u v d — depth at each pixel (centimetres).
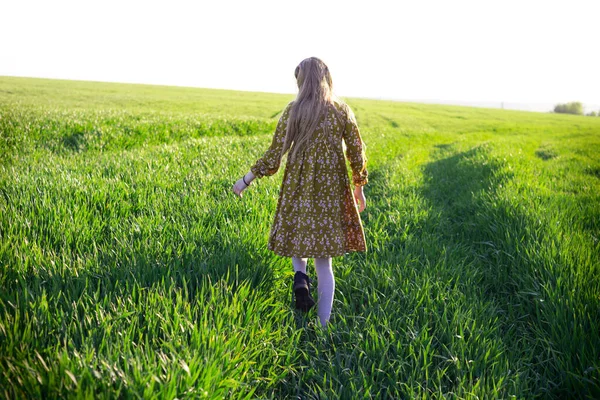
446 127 3209
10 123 1048
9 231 321
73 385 167
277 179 608
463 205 604
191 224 386
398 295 304
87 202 415
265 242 355
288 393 226
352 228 284
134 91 4875
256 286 299
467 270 363
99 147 987
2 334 198
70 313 224
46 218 356
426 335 251
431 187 775
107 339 205
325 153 264
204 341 210
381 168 902
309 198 265
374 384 221
